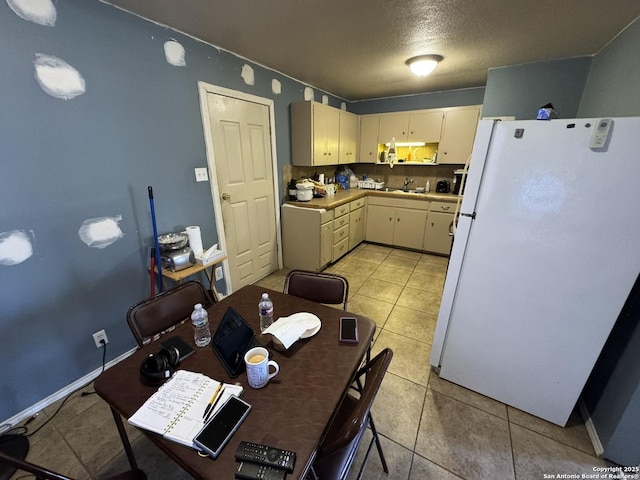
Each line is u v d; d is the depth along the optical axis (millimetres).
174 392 880
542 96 2686
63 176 1533
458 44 2232
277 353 1069
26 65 1337
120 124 1737
